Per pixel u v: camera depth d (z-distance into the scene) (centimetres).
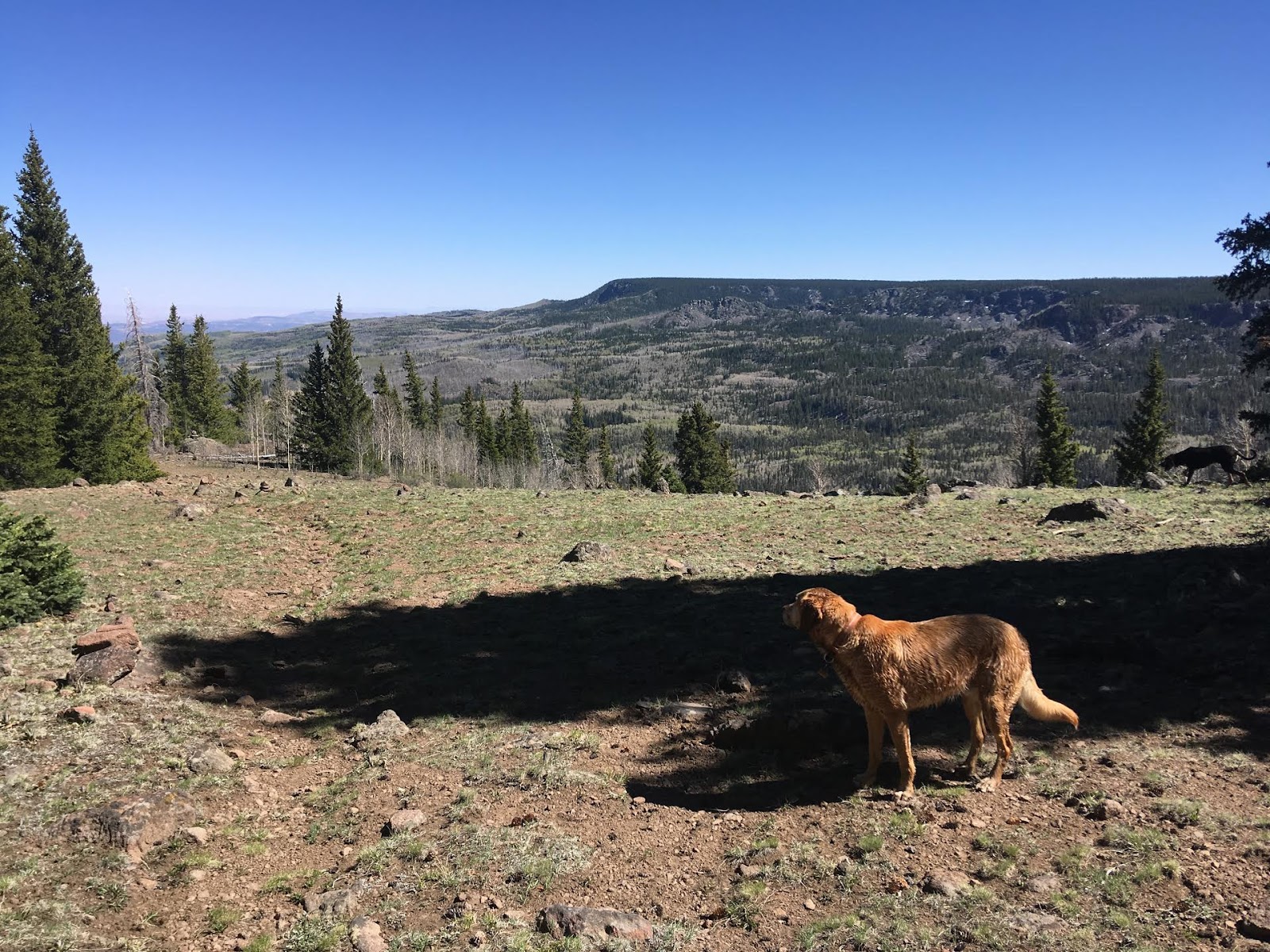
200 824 328
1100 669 421
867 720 324
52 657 478
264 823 338
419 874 293
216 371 4409
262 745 407
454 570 799
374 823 332
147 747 381
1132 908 250
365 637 585
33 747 368
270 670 511
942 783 320
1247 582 540
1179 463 1356
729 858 289
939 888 262
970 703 321
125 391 2322
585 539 961
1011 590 610
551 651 526
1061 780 317
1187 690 387
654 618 587
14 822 315
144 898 285
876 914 256
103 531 911
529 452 4803
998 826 292
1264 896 249
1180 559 676
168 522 997
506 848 303
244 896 291
